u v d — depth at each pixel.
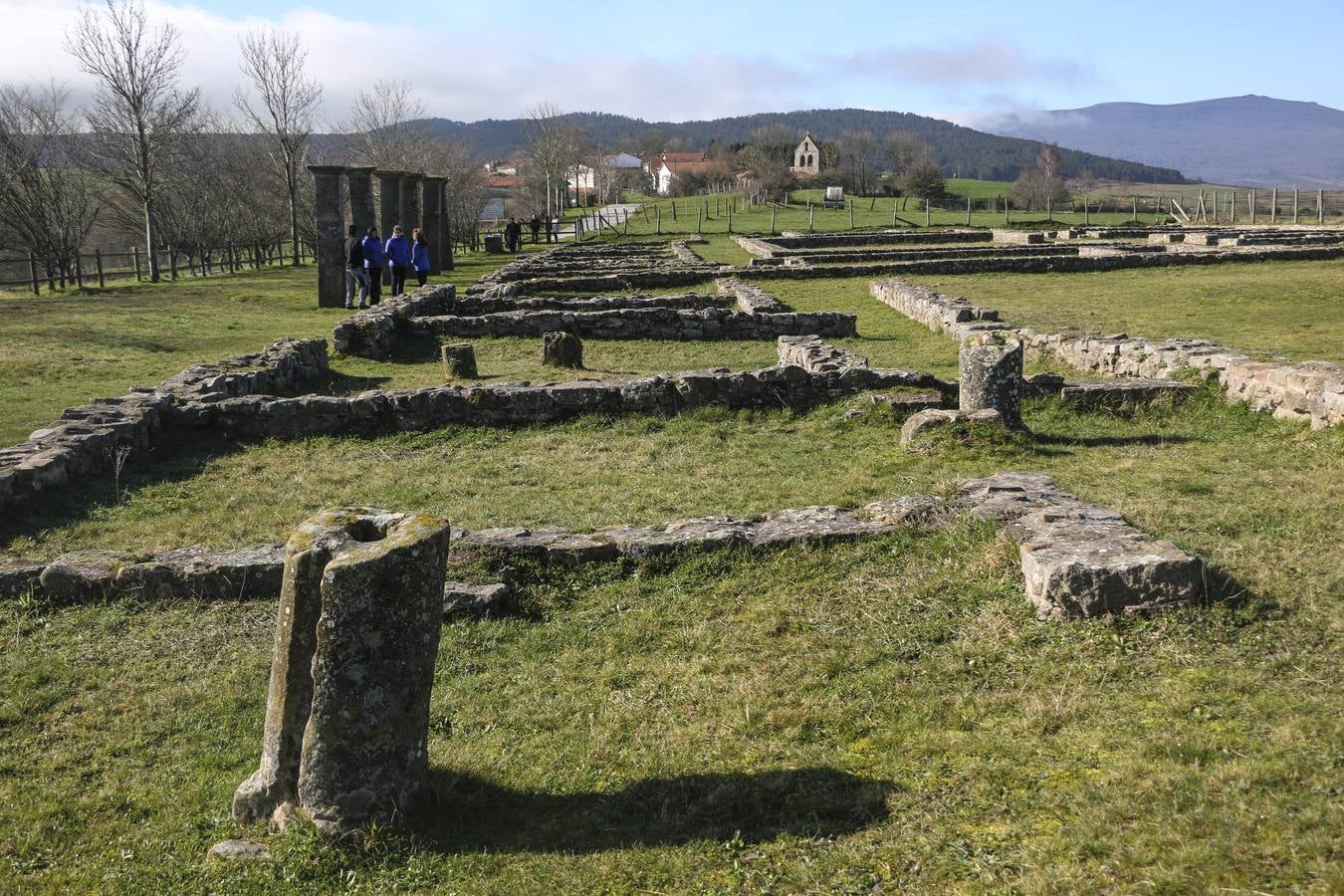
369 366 16.20
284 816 4.13
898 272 28.34
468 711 5.21
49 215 40.59
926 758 4.28
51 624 6.45
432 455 10.47
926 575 6.06
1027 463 8.88
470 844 4.05
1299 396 9.55
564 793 4.40
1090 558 5.34
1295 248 29.00
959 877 3.44
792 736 4.63
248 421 11.19
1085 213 59.12
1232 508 6.95
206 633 6.32
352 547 4.11
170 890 3.89
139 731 5.24
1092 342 13.64
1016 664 4.97
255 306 24.92
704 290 26.27
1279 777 3.62
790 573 6.41
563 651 5.86
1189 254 28.22
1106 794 3.71
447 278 33.47
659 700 5.17
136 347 17.77
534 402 11.45
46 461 8.86
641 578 6.64
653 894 3.62
